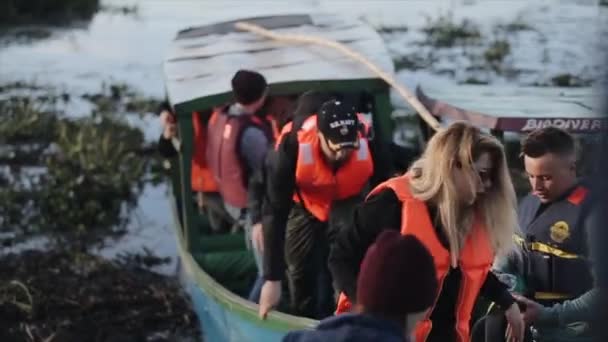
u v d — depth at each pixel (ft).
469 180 14.49
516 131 23.02
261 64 27.30
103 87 56.44
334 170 19.88
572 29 64.85
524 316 16.40
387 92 25.40
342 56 27.09
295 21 30.91
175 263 33.50
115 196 38.83
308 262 21.26
